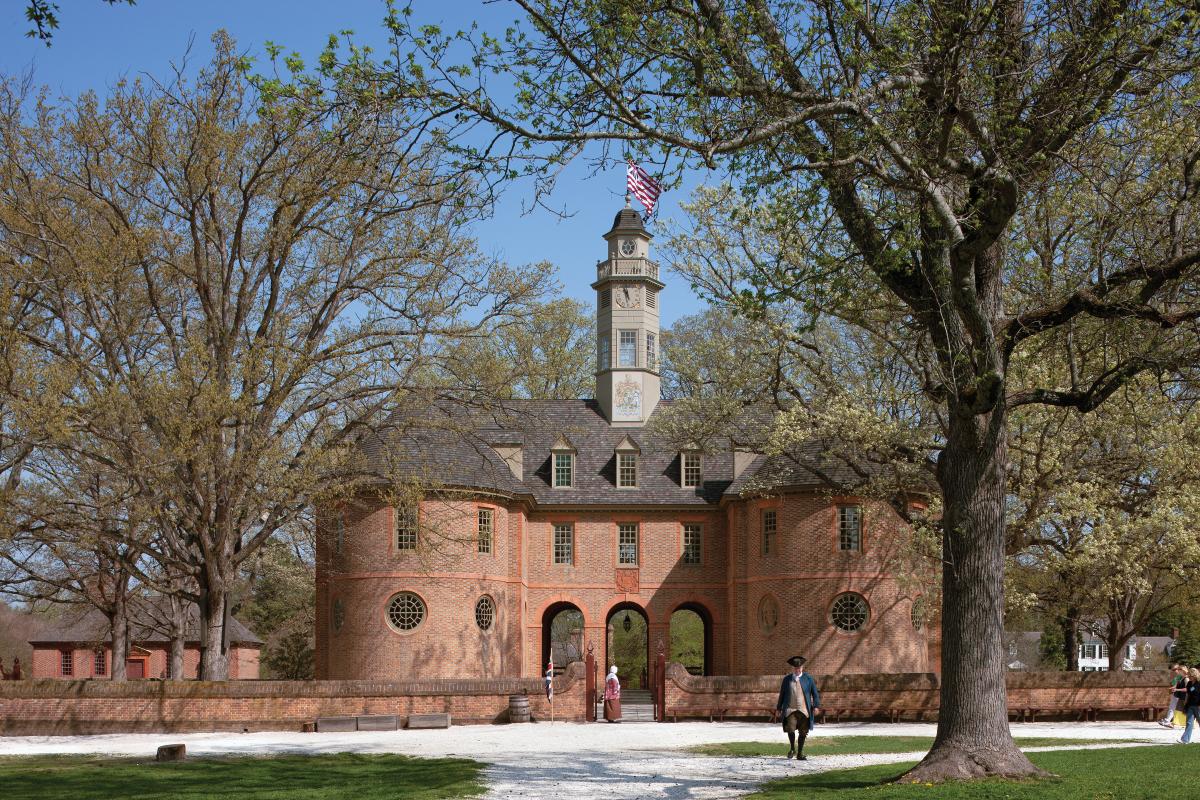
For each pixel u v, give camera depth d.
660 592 50.50
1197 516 33.75
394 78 15.23
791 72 15.93
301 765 23.45
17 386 29.03
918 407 33.25
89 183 32.69
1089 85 15.70
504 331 37.03
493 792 17.92
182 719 33.53
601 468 52.06
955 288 16.38
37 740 30.91
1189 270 18.08
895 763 21.70
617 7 15.34
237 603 62.12
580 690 36.66
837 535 43.66
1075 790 14.90
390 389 35.41
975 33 15.37
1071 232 22.23
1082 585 37.78
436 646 43.94
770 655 44.75
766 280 17.66
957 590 17.62
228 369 32.19
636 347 54.28
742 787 18.20
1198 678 26.50
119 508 34.06
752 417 44.12
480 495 46.12
